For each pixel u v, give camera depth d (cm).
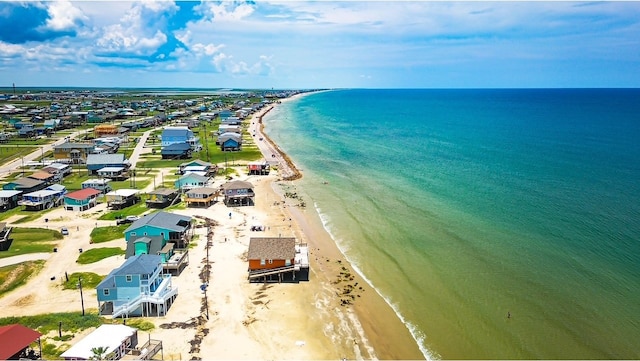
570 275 5284
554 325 4328
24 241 6506
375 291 5162
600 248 5997
